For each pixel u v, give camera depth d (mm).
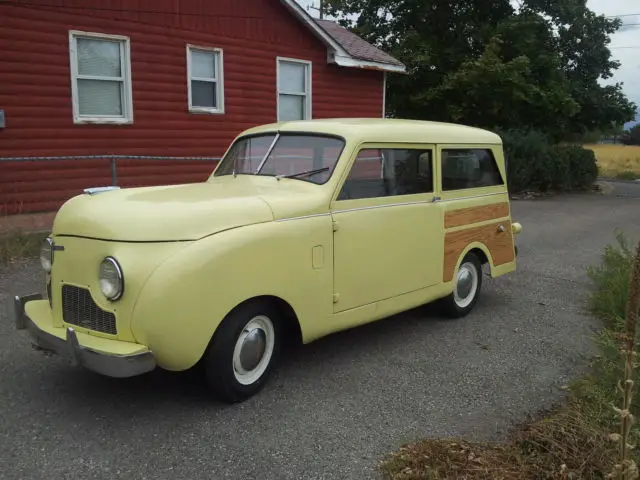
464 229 5422
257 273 3613
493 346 4930
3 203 9461
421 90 21125
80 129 10242
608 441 3119
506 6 22422
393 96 21484
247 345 3725
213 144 12375
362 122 4797
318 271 4031
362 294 4398
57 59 9805
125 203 3604
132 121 10914
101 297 3414
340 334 5137
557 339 5129
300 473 3027
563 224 12094
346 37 16812
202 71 12062
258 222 3689
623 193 19953
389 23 23047
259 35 12906
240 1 12422
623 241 7457
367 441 3350
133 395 3850
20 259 7223
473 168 5609
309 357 4586
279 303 3895
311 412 3672
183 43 11531
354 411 3703
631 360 2266
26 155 9625
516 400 3924
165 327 3260
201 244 3383
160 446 3242
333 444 3307
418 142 4883
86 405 3699
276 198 3908
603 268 7574
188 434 3373
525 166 18250
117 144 10773
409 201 4777
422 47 20297
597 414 3443
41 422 3475
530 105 19922
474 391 4047
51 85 9781
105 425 3457
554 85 20156
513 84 18641
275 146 4754
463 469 3020
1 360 4355
